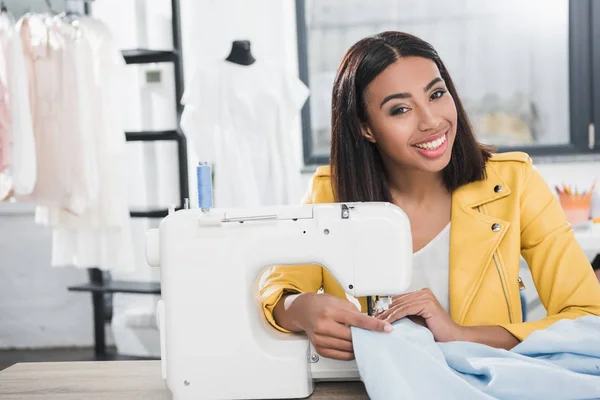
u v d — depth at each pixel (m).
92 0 3.68
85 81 3.10
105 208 3.19
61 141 3.07
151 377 1.21
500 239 1.37
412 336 1.05
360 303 1.48
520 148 3.76
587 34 3.65
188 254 1.09
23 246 3.97
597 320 1.10
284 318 1.19
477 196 1.42
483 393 0.92
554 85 3.76
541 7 3.72
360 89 1.33
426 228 1.45
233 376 1.10
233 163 3.36
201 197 1.12
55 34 3.06
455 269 1.38
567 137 3.78
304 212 1.11
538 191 1.42
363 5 3.84
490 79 3.80
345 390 1.12
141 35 3.81
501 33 3.76
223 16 3.61
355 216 1.11
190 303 1.09
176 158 3.82
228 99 3.37
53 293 3.99
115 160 3.21
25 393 1.15
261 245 1.10
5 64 2.92
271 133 3.39
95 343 3.71
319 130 3.94
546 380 0.95
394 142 1.31
